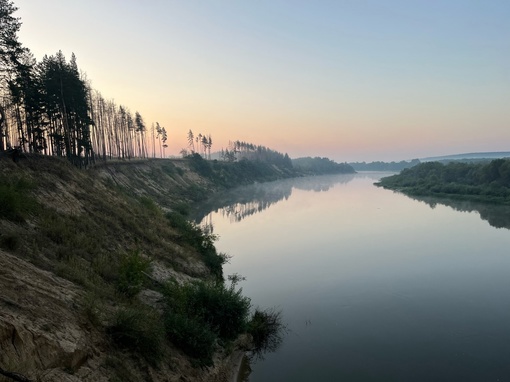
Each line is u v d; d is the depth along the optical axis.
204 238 33.06
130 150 100.44
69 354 7.66
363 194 108.06
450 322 20.48
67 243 15.30
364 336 18.73
